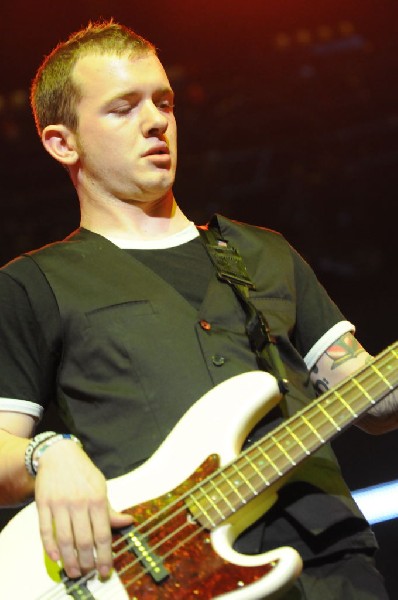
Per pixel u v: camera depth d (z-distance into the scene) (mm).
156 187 4746
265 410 4254
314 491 4285
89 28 5043
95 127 4773
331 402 4109
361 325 13055
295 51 15078
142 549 3982
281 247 4930
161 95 4809
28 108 14711
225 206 15102
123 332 4410
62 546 3945
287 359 4605
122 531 4027
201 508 4031
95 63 4801
